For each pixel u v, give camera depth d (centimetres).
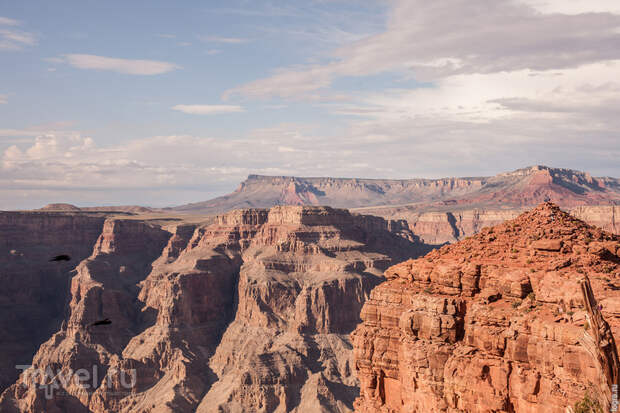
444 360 5328
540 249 5388
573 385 4431
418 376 5491
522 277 5112
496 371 4938
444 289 5603
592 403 4250
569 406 4378
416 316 5588
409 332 5616
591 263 5044
